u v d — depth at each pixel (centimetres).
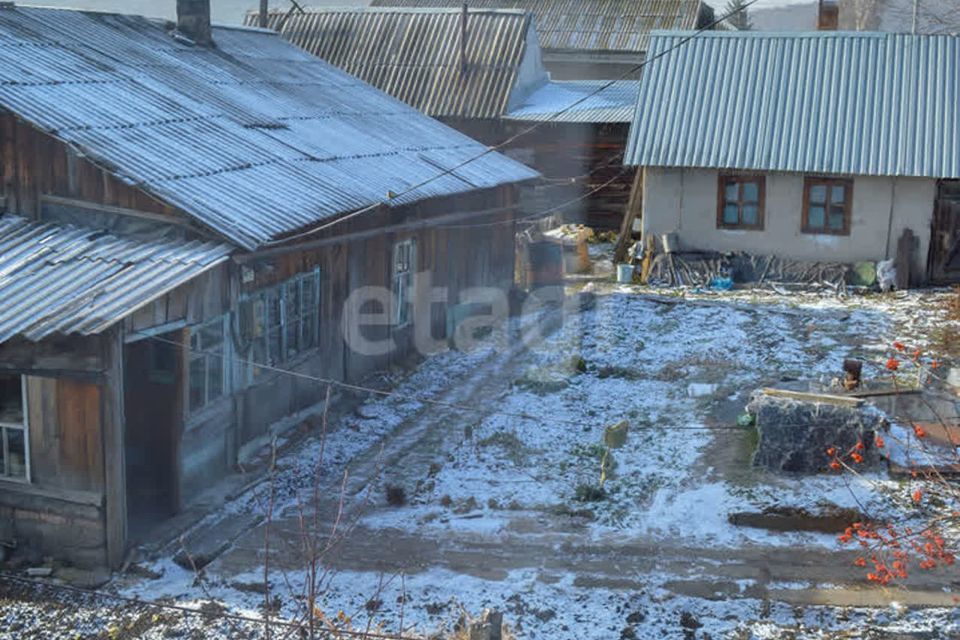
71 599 1125
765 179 2414
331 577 1158
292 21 3372
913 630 1050
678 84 2597
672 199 2472
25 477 1195
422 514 1316
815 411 1399
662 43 2695
